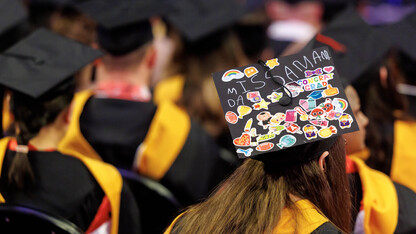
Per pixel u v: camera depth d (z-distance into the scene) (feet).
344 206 9.28
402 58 16.16
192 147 15.79
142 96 15.76
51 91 11.74
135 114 15.46
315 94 9.30
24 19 17.34
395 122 13.43
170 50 19.39
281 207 8.79
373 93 13.50
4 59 12.67
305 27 22.72
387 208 11.07
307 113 9.16
